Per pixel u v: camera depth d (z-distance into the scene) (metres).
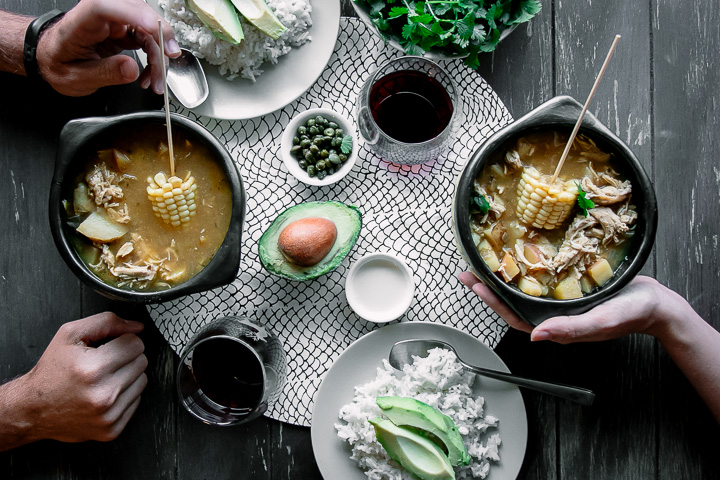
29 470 1.40
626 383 1.42
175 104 1.37
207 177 1.24
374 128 1.26
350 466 1.34
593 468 1.41
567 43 1.43
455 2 1.30
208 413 1.23
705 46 1.44
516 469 1.35
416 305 1.39
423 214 1.39
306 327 1.38
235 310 1.37
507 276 1.19
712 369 1.29
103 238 1.22
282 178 1.38
